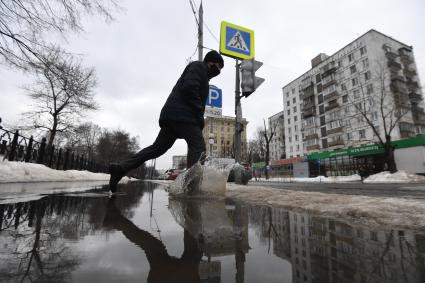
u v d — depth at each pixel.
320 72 41.47
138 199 2.69
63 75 4.86
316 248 0.83
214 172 3.06
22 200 2.29
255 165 48.03
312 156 33.50
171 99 3.04
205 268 0.64
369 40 32.81
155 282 0.54
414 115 32.75
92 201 2.38
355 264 0.66
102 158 39.72
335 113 37.62
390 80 31.33
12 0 3.66
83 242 0.89
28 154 8.66
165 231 1.12
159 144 3.20
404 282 0.53
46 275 0.57
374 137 31.08
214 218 1.48
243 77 6.34
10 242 0.86
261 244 0.90
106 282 0.53
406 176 19.11
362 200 1.78
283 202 2.18
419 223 1.12
